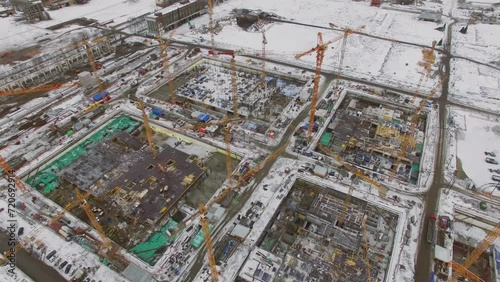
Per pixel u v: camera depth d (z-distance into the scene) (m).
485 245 53.62
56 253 56.75
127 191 66.69
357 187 67.56
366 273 53.22
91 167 72.81
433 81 102.56
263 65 110.38
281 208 65.38
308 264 54.59
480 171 71.38
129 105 93.88
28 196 67.12
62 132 84.31
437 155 75.31
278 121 85.94
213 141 80.44
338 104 92.25
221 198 65.50
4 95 97.81
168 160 73.69
